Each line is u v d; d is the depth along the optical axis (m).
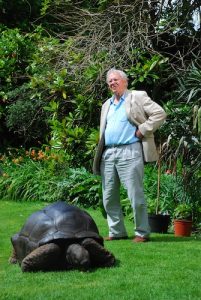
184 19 9.64
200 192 7.51
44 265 5.15
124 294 4.51
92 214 8.76
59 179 9.99
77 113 9.34
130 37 9.46
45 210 5.45
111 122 6.66
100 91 9.32
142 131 6.49
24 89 11.12
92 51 9.73
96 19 9.95
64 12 11.42
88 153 8.85
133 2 9.74
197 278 4.96
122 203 8.56
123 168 6.57
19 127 11.30
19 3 12.84
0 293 4.56
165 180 8.30
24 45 11.85
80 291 4.59
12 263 5.62
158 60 9.06
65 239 5.11
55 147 9.31
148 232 6.60
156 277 4.98
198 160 7.36
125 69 9.27
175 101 7.83
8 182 10.45
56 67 9.95
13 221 8.06
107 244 6.43
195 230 7.48
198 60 9.47
